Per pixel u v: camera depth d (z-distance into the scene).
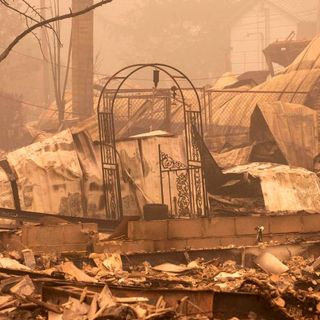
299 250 20.97
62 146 30.97
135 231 20.69
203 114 56.00
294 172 33.16
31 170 30.27
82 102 57.38
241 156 42.78
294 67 57.38
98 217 30.58
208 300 12.69
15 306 12.95
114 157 29.94
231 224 21.45
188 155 31.83
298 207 32.22
